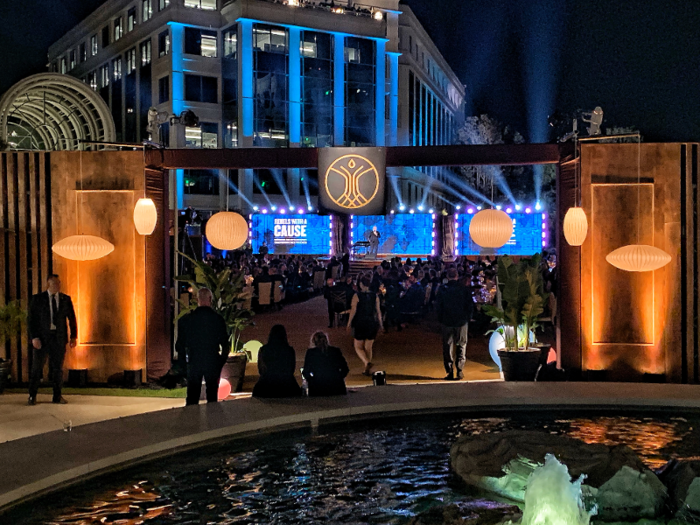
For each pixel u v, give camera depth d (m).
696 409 7.72
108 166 11.06
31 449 5.88
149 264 11.10
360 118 52.56
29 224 11.15
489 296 16.94
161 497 5.22
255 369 12.39
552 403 7.87
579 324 10.71
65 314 9.39
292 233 34.81
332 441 6.72
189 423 6.77
